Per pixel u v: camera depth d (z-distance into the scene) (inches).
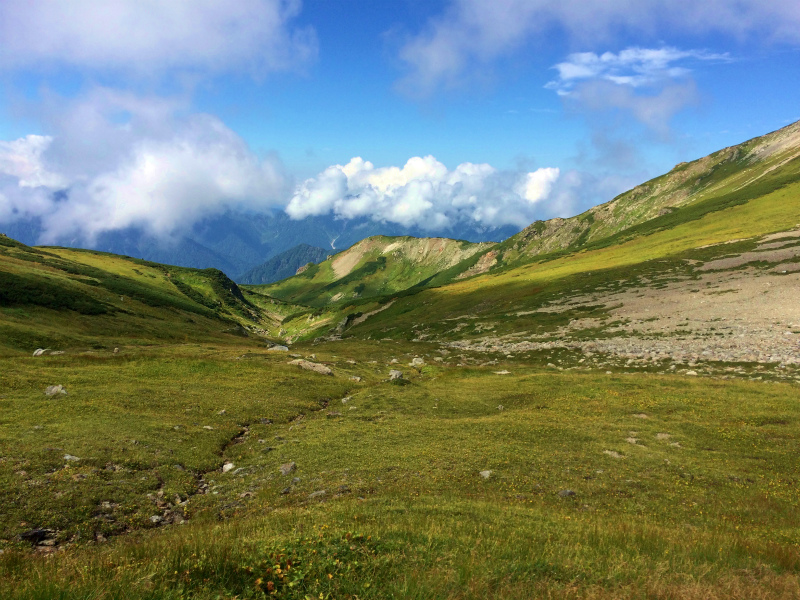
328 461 944.9
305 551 397.4
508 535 508.7
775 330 2218.3
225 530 518.0
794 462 888.3
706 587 366.0
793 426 1066.1
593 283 4453.7
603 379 1651.1
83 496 700.0
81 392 1290.6
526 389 1622.8
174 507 747.4
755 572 427.5
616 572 395.5
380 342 3656.5
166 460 907.4
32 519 618.2
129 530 647.8
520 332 3356.3
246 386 1614.2
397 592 333.7
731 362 1892.2
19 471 749.3
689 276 3917.3
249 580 347.6
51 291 3924.7
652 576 390.6
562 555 444.8
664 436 1070.4
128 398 1290.6
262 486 826.8
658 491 784.3
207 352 2367.1
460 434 1136.8
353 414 1380.4
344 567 371.6
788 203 6259.8
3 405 1115.3
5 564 396.5
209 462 956.0
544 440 1070.4
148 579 326.0
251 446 1082.7
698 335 2390.5
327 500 716.7
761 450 957.2
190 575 348.2
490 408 1462.8
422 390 1700.3
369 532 467.2
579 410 1331.2
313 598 321.1
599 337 2758.4
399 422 1270.9
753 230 5393.7
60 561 416.2
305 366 2062.0
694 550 485.7
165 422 1134.4
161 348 2667.3
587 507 721.6
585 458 942.4
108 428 1022.4
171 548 415.8
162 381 1555.1
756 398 1286.9
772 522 659.4
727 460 919.0
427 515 595.5
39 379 1375.5
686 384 1504.7
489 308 4601.4
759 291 3011.8
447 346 3284.9
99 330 3636.8
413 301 6417.3
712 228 6220.5
